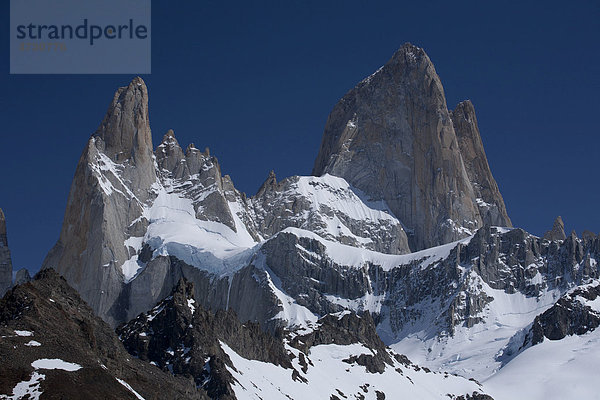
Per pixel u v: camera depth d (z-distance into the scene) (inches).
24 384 5944.9
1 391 5851.4
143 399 6501.0
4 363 6053.2
